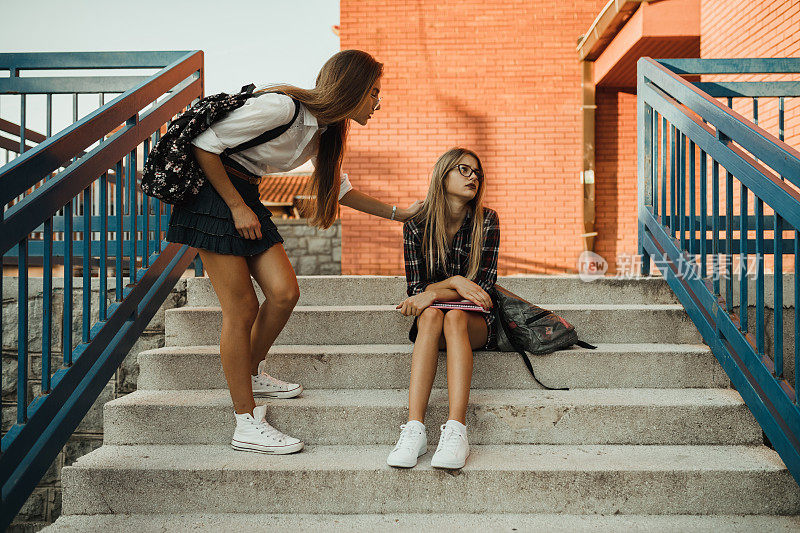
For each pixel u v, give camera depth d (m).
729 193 2.04
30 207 1.58
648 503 1.78
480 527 1.70
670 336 2.53
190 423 2.06
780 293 1.75
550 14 7.62
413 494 1.80
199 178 1.80
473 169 2.24
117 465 1.84
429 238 2.26
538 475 1.79
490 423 2.05
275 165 1.96
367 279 2.87
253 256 1.97
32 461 1.60
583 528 1.69
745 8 4.41
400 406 2.05
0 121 3.28
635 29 5.82
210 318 2.56
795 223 1.59
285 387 2.16
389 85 7.68
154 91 2.33
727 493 1.77
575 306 2.66
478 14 7.66
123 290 2.19
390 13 7.70
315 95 1.87
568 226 7.57
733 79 4.57
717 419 2.02
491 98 7.65
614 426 2.04
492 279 2.29
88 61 3.04
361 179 7.66
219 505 1.81
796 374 1.62
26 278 1.60
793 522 1.72
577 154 7.59
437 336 2.00
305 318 2.58
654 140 2.84
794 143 3.77
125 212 3.39
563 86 7.61
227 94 1.78
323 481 1.80
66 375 1.77
